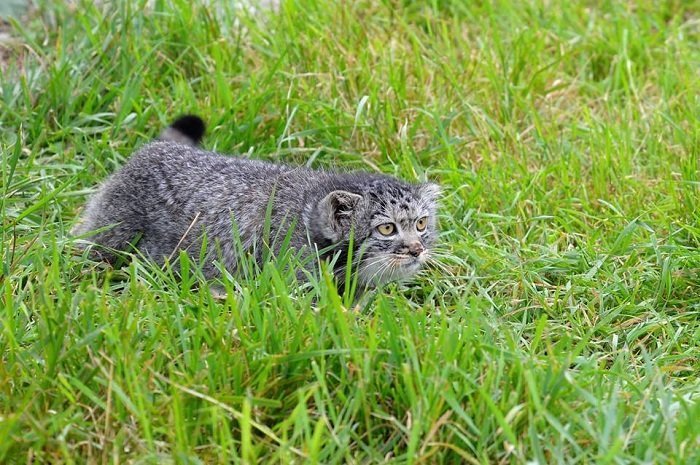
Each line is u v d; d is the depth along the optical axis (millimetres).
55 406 7977
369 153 13102
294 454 7812
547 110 14312
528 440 7867
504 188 12344
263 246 10641
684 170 12578
